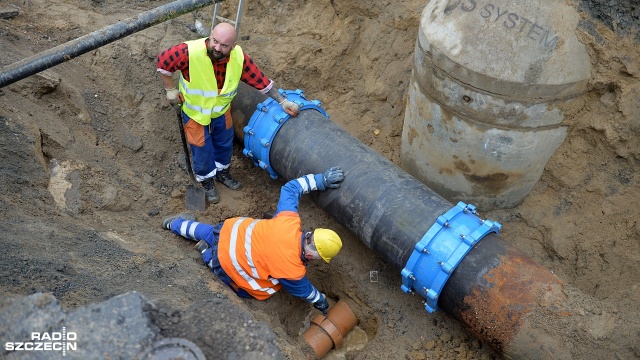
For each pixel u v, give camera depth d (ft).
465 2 13.47
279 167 16.14
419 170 16.93
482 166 14.98
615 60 13.33
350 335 15.81
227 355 8.87
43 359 8.24
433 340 14.75
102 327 8.62
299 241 12.98
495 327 12.34
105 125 17.28
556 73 12.82
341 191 14.61
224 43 13.44
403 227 13.60
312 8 21.45
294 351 12.57
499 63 12.85
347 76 20.97
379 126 19.83
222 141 16.39
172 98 14.69
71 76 17.42
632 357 11.45
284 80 20.67
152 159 17.63
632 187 15.26
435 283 12.79
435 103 14.55
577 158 15.58
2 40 16.87
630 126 14.32
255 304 14.29
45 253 11.82
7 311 8.73
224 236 13.89
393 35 20.03
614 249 15.15
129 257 13.15
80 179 15.24
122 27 13.50
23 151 14.33
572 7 12.87
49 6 19.75
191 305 9.64
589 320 11.71
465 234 12.80
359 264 16.15
